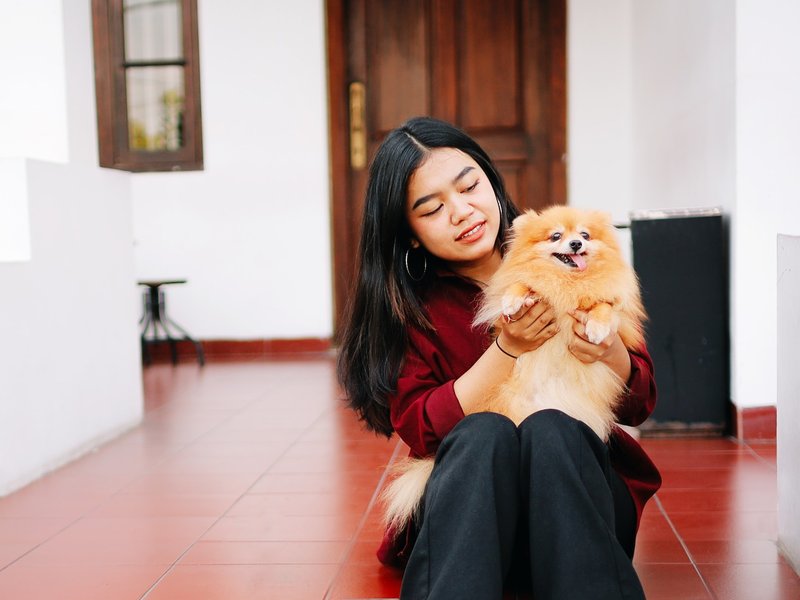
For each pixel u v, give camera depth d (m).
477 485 1.49
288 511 2.54
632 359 1.72
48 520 2.54
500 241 1.86
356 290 1.82
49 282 3.15
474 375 1.63
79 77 3.46
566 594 1.46
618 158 5.47
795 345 2.00
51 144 3.37
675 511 2.44
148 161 3.67
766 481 2.70
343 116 5.68
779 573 1.99
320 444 3.35
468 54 5.54
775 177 3.10
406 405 1.72
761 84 3.07
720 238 3.24
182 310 5.93
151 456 3.27
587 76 5.46
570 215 1.66
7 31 3.35
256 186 5.80
